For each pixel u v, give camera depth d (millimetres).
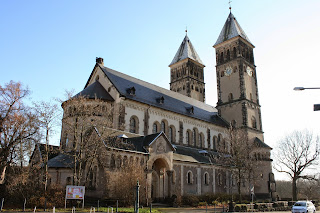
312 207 42219
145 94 60781
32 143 42938
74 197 33531
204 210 42250
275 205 49031
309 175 72625
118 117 51250
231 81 84688
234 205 41750
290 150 73500
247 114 79562
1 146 39938
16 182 36875
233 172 61312
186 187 53281
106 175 39469
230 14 94000
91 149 40688
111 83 55094
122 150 41844
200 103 83125
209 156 65000
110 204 37656
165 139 48531
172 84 99438
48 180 41500
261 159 72188
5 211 31703
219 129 75562
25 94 51062
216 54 91000
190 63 97500
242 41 87812
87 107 43344
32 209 33625
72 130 42406
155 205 44938
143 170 41000
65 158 44656
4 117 40344
